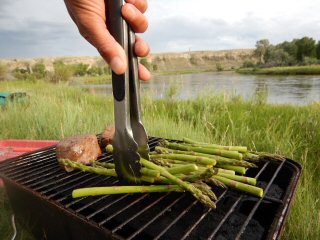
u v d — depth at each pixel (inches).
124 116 10.7
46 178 14.1
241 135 27.0
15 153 22.2
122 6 9.7
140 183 11.7
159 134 29.0
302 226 13.4
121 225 9.1
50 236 12.3
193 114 39.9
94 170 13.8
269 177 13.9
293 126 30.0
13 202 14.7
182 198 11.8
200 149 14.2
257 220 10.3
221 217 10.5
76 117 37.2
